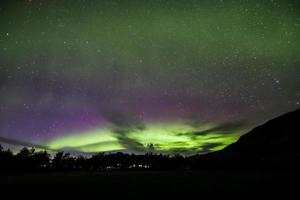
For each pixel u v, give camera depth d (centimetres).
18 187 1873
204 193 1421
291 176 2584
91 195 1405
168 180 2550
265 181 2078
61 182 2369
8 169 5944
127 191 1577
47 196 1380
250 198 1202
